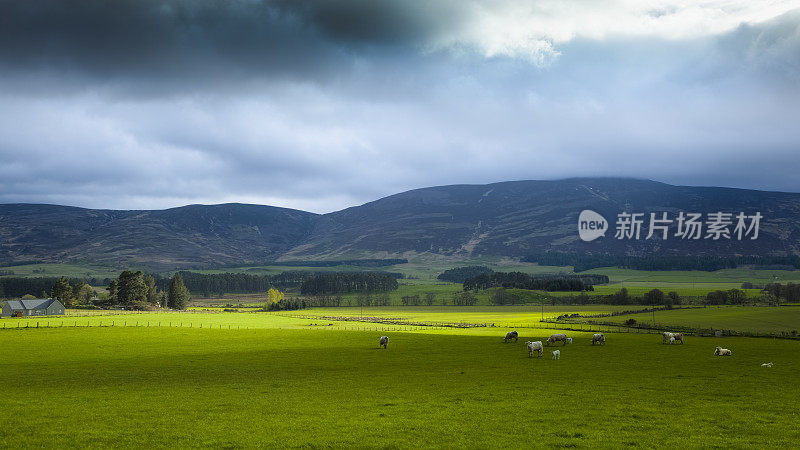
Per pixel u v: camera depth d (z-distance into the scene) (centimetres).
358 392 4822
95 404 4391
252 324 14975
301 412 4038
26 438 3375
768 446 3102
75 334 11250
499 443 3192
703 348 8375
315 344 9531
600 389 4803
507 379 5425
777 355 7419
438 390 4859
